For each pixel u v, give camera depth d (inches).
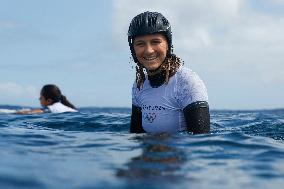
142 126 172.6
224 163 102.1
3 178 79.4
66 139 143.7
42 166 92.8
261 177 87.6
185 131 161.6
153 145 126.0
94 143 133.6
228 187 78.4
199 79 158.1
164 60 160.4
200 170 92.6
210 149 120.3
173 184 78.6
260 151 119.9
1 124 239.0
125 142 134.4
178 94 157.8
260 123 261.9
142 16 157.8
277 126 240.4
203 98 153.3
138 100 173.3
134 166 94.7
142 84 170.1
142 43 157.8
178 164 98.6
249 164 101.5
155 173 87.6
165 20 159.0
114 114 321.4
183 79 156.7
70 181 78.6
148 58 157.8
